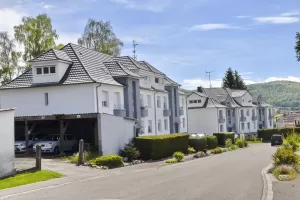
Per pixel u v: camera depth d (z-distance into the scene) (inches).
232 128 3095.5
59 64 1316.4
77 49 1493.6
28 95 1349.7
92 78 1284.4
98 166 912.9
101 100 1309.1
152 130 1743.4
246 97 3316.9
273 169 724.7
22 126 1323.8
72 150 1254.9
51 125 1327.5
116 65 1519.4
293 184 539.5
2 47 1934.1
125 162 1088.8
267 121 3619.6
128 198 460.4
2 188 601.3
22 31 1929.1
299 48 641.0
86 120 1295.5
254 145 2299.5
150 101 1750.7
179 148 1448.1
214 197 459.5
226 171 780.0
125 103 1466.5
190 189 528.4
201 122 2861.7
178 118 2055.9
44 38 1952.5
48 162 975.0
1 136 736.3
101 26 2315.5
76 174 781.9
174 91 2046.0
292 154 731.4
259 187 534.6
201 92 3051.2
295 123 4293.8
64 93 1306.6
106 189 546.0
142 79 1676.9
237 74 4379.9
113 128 1151.0
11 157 757.3
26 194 530.6
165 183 598.9
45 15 1958.7
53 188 583.8
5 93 1376.7
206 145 1723.7
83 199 464.4
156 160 1207.6
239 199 443.5
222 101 3038.9
